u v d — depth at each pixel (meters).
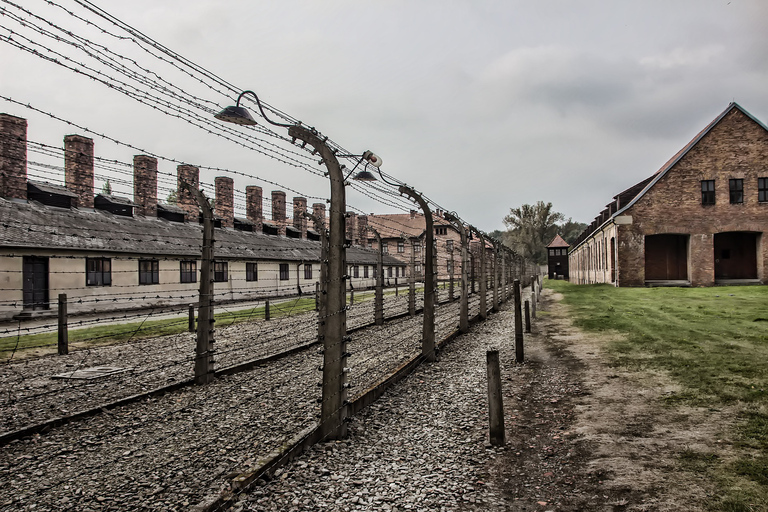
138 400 6.87
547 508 3.75
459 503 3.88
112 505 3.89
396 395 7.20
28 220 18.56
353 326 13.99
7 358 10.07
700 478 3.98
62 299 10.55
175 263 24.08
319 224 11.72
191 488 4.16
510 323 15.38
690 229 30.42
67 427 5.82
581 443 4.99
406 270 54.28
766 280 29.91
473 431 5.59
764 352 8.55
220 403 6.74
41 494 4.10
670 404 5.97
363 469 4.54
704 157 30.31
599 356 9.25
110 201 23.62
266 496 4.01
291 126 5.30
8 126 19.41
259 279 29.86
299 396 7.03
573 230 108.38
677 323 12.84
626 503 3.71
